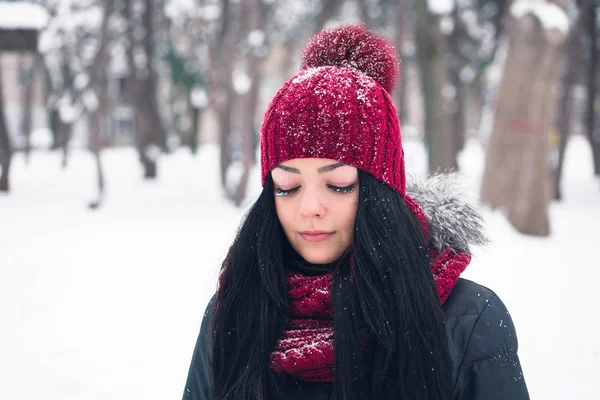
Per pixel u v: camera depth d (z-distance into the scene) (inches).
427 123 420.5
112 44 813.9
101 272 259.1
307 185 49.6
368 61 55.6
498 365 49.8
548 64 331.6
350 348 48.6
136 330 186.9
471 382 49.9
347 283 49.8
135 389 147.3
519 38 339.0
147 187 613.6
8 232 355.9
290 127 49.2
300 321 52.0
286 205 50.9
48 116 1178.6
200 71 908.6
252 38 528.1
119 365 160.7
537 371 149.0
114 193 558.3
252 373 51.3
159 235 352.8
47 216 420.5
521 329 177.9
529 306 198.4
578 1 567.8
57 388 147.3
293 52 1004.6
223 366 54.4
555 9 339.0
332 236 50.3
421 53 419.2
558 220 412.5
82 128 1263.5
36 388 147.0
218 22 653.9
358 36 56.3
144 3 702.5
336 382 48.9
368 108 49.4
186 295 223.6
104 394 144.5
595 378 143.9
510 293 213.3
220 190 603.8
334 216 49.5
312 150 48.5
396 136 51.0
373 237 48.7
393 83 56.8
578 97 1236.5
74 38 819.4
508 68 342.3
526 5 341.1
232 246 56.0
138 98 689.0
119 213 442.9
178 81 894.4
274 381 51.3
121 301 216.2
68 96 806.5
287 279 52.7
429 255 53.8
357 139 48.8
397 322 48.2
